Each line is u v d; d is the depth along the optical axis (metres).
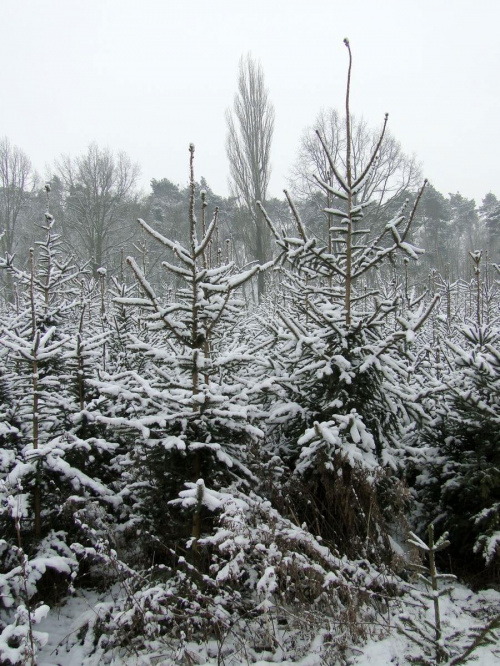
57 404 5.03
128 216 33.34
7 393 5.27
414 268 24.06
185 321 4.58
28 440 5.02
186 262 4.49
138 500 4.92
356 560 4.33
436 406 5.51
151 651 3.67
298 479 4.93
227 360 4.57
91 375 5.51
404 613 3.62
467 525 4.60
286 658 3.53
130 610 3.64
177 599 3.78
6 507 3.92
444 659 3.16
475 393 4.97
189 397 4.51
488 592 4.35
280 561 3.68
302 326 5.81
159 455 4.44
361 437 4.71
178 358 4.53
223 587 4.03
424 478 5.26
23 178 32.44
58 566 3.93
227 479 4.52
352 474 4.61
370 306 8.68
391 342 4.80
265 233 25.28
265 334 8.34
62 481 4.61
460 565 4.86
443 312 13.25
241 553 3.54
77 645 3.90
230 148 25.52
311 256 5.59
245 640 3.74
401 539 5.05
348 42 5.35
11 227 31.44
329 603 3.76
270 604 3.53
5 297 14.66
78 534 4.64
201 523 4.49
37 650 3.13
